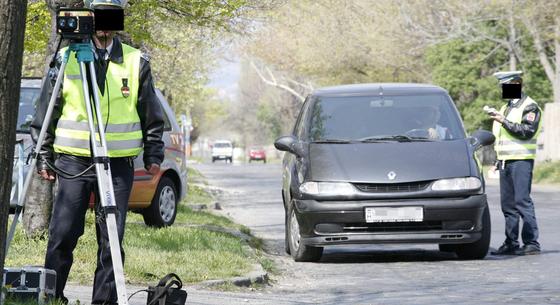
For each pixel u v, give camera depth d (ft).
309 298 74.43
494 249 111.75
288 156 109.50
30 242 86.53
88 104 51.83
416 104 107.14
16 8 45.24
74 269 76.59
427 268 94.22
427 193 96.78
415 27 378.32
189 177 319.06
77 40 52.08
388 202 96.53
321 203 97.09
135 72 55.31
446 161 99.04
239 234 117.80
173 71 247.70
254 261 91.45
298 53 451.94
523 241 106.32
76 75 54.85
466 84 447.42
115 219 50.31
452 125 105.19
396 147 101.09
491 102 450.30
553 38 348.18
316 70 463.42
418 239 96.94
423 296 74.95
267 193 250.16
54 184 90.07
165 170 118.42
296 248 102.22
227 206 197.98
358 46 439.22
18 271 54.13
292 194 101.09
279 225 153.28
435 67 455.22
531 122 104.88
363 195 96.53
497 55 440.45
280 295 75.92
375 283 83.97
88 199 55.98
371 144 101.96
